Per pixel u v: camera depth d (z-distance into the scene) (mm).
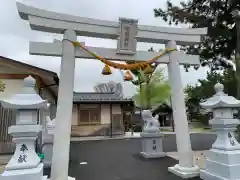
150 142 6848
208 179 3939
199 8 6820
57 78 7656
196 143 9398
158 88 12508
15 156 3010
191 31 5246
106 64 4582
